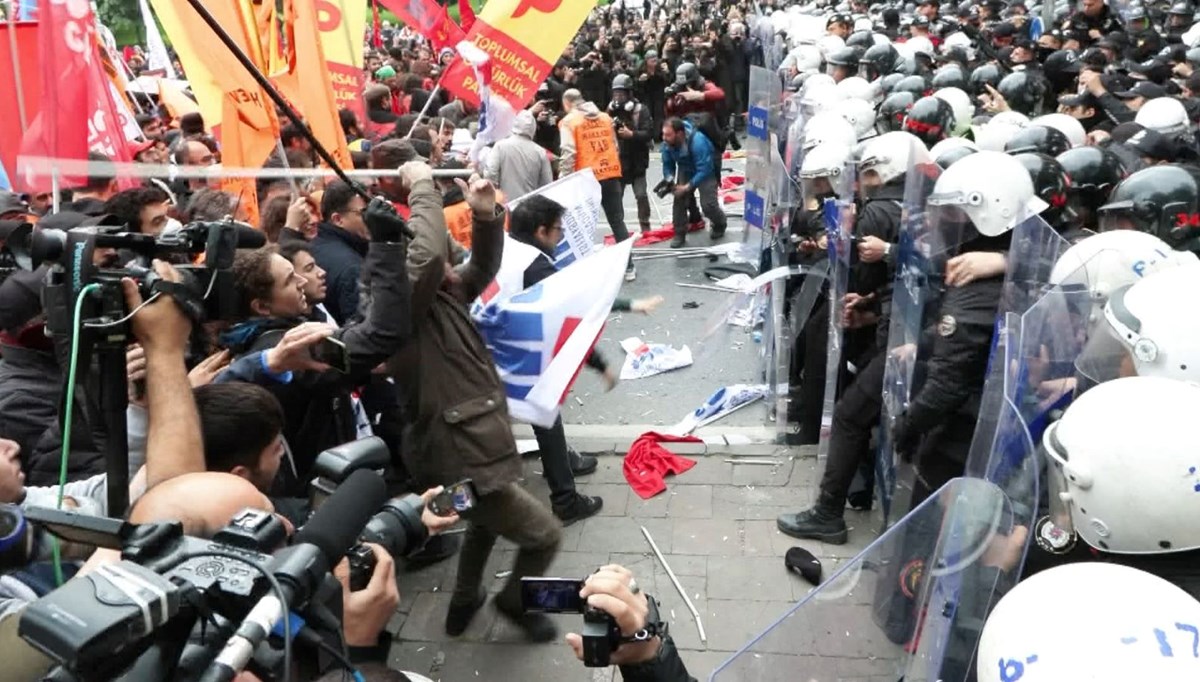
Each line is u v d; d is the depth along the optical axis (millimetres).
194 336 3207
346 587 1555
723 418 5715
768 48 11883
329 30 6289
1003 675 1365
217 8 4422
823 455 4562
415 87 11125
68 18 3424
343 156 4789
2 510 1615
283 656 1059
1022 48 9711
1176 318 2057
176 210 4590
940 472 3236
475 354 3318
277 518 1271
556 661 3588
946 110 5312
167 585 1018
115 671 998
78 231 1839
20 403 2957
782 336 5277
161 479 1776
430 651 3670
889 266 4152
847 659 1729
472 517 3348
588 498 4637
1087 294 2535
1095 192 3594
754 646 1716
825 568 4070
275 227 4523
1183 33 10781
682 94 9555
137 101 9344
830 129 5160
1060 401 2289
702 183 9281
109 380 1827
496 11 5828
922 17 12438
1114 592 1354
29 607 979
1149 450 1706
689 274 8586
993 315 3043
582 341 3883
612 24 26203
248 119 4547
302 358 2770
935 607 1781
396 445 4535
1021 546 1828
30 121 4340
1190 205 3057
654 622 1687
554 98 12391
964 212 3197
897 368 3729
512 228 4613
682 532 4414
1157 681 1241
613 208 8469
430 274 3053
